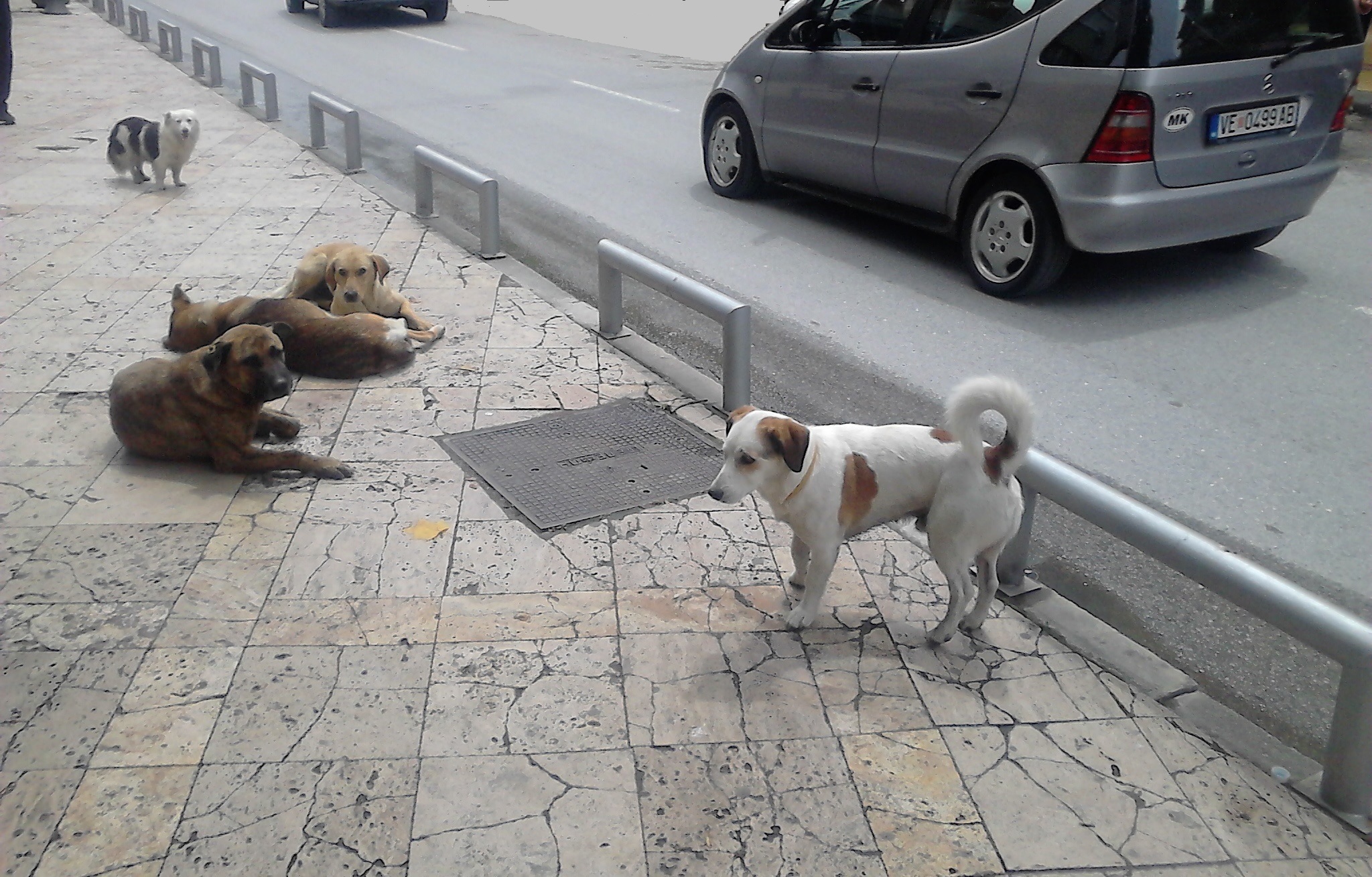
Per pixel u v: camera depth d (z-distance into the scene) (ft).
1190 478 15.98
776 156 29.48
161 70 55.57
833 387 19.29
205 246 26.45
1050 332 21.52
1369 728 9.62
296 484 15.42
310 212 29.68
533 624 12.39
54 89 48.93
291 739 10.55
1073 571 14.19
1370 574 13.73
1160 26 20.03
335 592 12.90
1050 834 9.68
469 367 19.65
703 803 9.90
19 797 9.79
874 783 10.21
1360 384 18.94
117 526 14.17
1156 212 21.08
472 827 9.55
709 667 11.76
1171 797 10.14
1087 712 11.25
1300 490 15.65
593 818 9.69
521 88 51.42
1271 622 10.25
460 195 32.65
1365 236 27.09
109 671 11.43
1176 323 21.80
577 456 16.42
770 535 14.35
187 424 15.35
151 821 9.55
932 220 25.17
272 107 42.57
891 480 11.77
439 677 11.45
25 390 18.16
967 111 23.06
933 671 11.83
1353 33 22.53
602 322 21.26
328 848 9.31
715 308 17.58
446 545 13.93
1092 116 20.70
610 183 34.09
